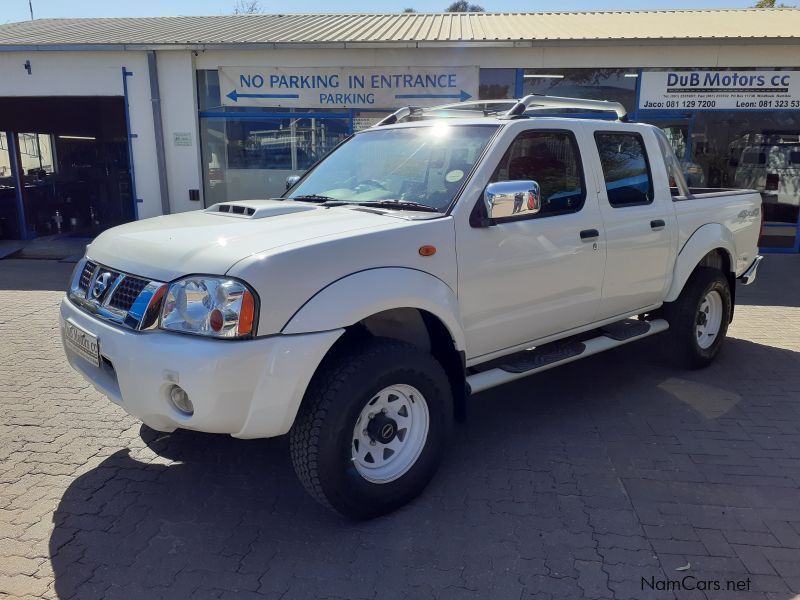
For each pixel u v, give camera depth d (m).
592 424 4.36
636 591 2.69
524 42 10.75
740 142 11.66
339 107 11.62
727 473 3.68
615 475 3.66
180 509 3.34
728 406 4.66
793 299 8.42
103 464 3.81
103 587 2.72
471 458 3.87
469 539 3.06
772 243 12.08
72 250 12.62
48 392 4.91
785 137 11.59
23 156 13.90
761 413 4.54
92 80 11.66
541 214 3.94
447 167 3.78
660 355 5.46
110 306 3.15
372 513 3.18
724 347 6.14
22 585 2.73
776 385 5.09
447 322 3.37
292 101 11.63
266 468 3.78
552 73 11.32
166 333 2.85
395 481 3.23
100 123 16.02
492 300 3.67
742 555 2.93
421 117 5.05
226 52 11.45
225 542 3.05
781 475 3.66
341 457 2.98
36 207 14.23
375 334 3.63
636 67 11.19
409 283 3.18
